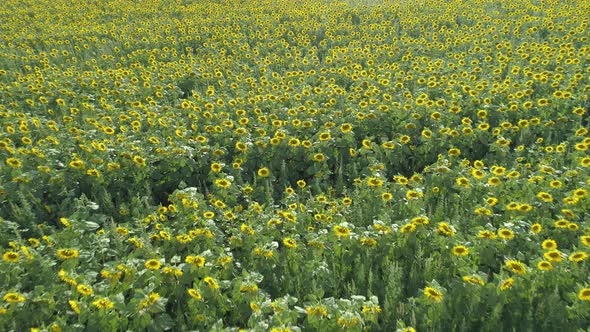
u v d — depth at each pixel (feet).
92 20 64.03
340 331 11.51
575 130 24.43
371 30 54.49
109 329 11.48
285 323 11.43
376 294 13.66
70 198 19.24
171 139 24.07
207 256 13.91
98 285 12.73
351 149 22.62
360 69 39.63
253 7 69.41
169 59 46.29
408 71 37.70
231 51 48.67
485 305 12.26
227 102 30.60
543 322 11.72
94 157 20.88
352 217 17.33
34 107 30.27
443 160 20.22
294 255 14.70
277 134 23.21
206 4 72.33
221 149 22.66
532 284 12.42
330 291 13.74
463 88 29.94
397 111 26.96
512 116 27.07
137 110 29.68
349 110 27.61
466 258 14.17
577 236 15.33
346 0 78.84
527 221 16.46
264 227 16.33
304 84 34.96
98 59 44.47
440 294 12.17
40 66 43.11
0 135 23.70
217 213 17.81
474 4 63.46
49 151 21.39
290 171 22.57
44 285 12.92
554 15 51.31
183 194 17.83
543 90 30.35
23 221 17.37
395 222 17.03
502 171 19.03
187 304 12.82
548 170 19.06
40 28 59.16
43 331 10.61
